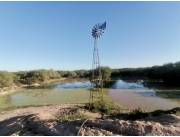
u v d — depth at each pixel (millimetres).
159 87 61094
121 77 116125
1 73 67750
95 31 24469
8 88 63031
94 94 38844
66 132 12695
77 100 36406
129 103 32188
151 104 31594
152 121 13984
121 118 17594
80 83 87750
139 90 52844
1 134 15609
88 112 21094
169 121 13680
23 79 84938
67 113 20562
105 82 82875
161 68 90562
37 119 16438
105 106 23188
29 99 40625
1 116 23516
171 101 34688
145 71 110375
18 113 24578
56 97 42062
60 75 123500
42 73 94938
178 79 71125
